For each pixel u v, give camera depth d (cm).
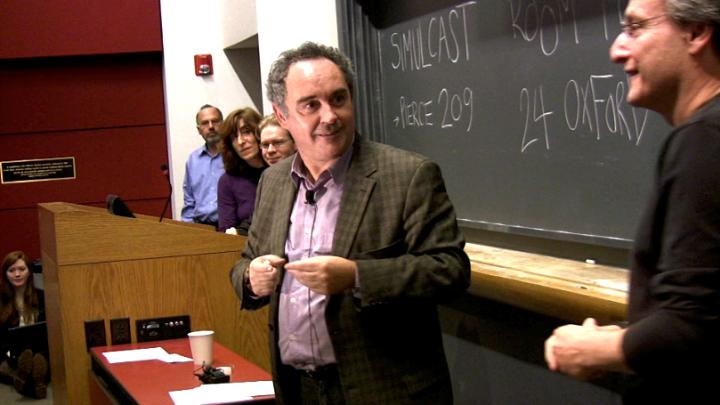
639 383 137
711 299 121
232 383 255
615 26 259
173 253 335
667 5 131
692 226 122
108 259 328
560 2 283
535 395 291
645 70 135
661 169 129
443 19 353
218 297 341
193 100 675
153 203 696
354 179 212
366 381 206
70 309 325
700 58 131
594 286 249
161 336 333
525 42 304
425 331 213
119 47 670
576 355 132
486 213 338
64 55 663
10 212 674
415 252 206
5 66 667
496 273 287
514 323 299
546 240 306
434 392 211
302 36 435
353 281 198
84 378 326
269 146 366
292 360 219
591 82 272
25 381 552
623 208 264
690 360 124
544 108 296
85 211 332
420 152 381
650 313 133
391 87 401
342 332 207
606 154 269
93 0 664
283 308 219
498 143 325
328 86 207
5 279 577
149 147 694
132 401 248
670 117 138
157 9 674
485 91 329
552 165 295
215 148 609
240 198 445
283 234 223
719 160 121
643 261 135
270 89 218
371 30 410
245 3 587
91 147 686
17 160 673
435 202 209
